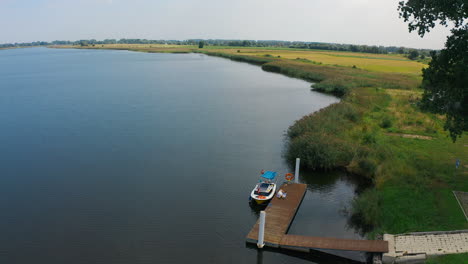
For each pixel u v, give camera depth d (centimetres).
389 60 16188
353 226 2464
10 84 9394
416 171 2955
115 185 3144
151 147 4162
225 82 9825
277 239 2217
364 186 3094
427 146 3734
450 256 1830
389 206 2497
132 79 10306
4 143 4306
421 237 2055
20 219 2603
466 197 2436
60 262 2112
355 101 6006
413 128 4531
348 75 9744
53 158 3806
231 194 2981
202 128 5000
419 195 2542
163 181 3231
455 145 3781
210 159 3784
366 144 3788
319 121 4312
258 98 7394
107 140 4416
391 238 2116
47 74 11775
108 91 8125
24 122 5300
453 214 2225
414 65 13612
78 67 14250
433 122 4741
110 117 5588
